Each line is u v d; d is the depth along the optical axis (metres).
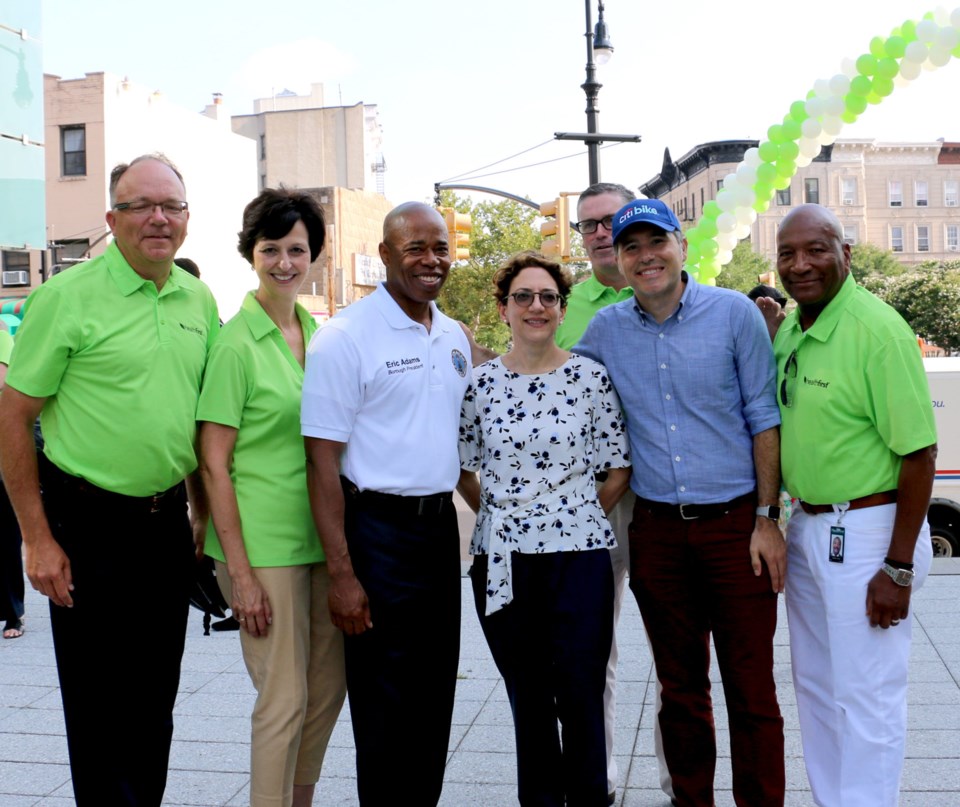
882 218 68.56
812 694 3.52
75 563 3.24
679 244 3.56
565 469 3.52
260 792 3.45
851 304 3.33
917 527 3.21
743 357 3.54
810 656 3.52
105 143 28.03
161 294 3.38
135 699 3.37
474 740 4.79
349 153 52.38
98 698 3.29
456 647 3.63
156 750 3.45
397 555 3.43
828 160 67.38
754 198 6.61
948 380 9.95
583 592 3.47
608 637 3.52
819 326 3.36
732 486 3.54
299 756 3.75
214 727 5.05
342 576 3.38
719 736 4.78
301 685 3.51
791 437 3.42
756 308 3.62
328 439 3.36
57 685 5.78
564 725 3.47
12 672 6.06
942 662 5.67
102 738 3.30
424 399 3.48
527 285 3.55
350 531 3.47
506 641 3.52
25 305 3.22
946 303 47.66
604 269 4.29
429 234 3.46
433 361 3.53
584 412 3.57
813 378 3.35
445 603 3.55
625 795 4.14
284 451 3.52
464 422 3.68
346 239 43.16
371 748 3.46
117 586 3.27
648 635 3.71
